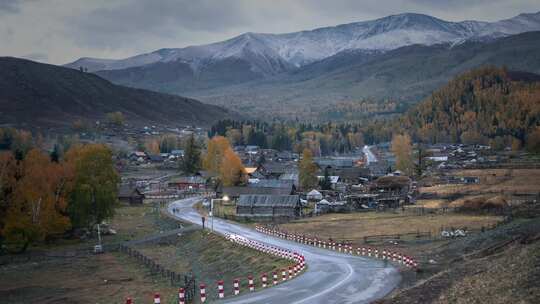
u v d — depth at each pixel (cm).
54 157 13262
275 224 11300
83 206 10600
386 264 6091
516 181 15262
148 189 19725
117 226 12381
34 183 9631
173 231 11100
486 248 5606
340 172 19938
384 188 15500
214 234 10031
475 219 9794
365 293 4516
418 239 8094
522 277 3328
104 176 10938
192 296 5566
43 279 7781
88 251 9650
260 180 18025
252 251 7994
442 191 14300
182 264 8594
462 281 3759
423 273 5197
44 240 10469
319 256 6900
